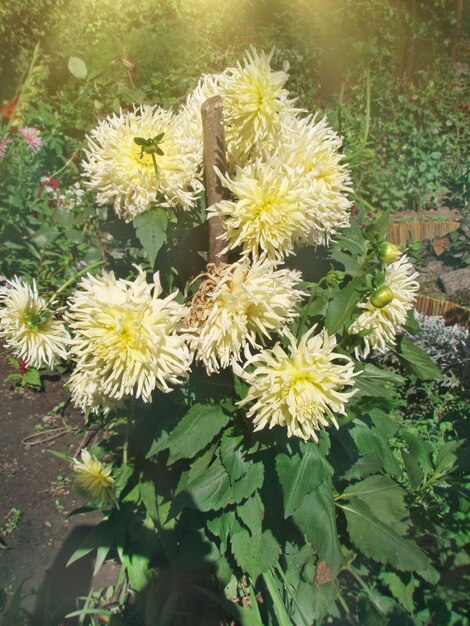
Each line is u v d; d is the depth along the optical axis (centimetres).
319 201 63
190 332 60
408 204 317
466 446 97
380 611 80
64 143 175
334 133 69
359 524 79
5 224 154
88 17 315
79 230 158
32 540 110
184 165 64
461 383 155
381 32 350
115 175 63
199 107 70
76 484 86
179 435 69
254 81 60
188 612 88
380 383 81
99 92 164
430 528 88
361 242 84
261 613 85
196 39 328
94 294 59
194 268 77
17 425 140
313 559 82
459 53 384
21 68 255
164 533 84
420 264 253
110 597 96
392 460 81
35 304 71
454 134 344
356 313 70
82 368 61
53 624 92
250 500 75
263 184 59
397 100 332
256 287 57
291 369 58
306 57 337
